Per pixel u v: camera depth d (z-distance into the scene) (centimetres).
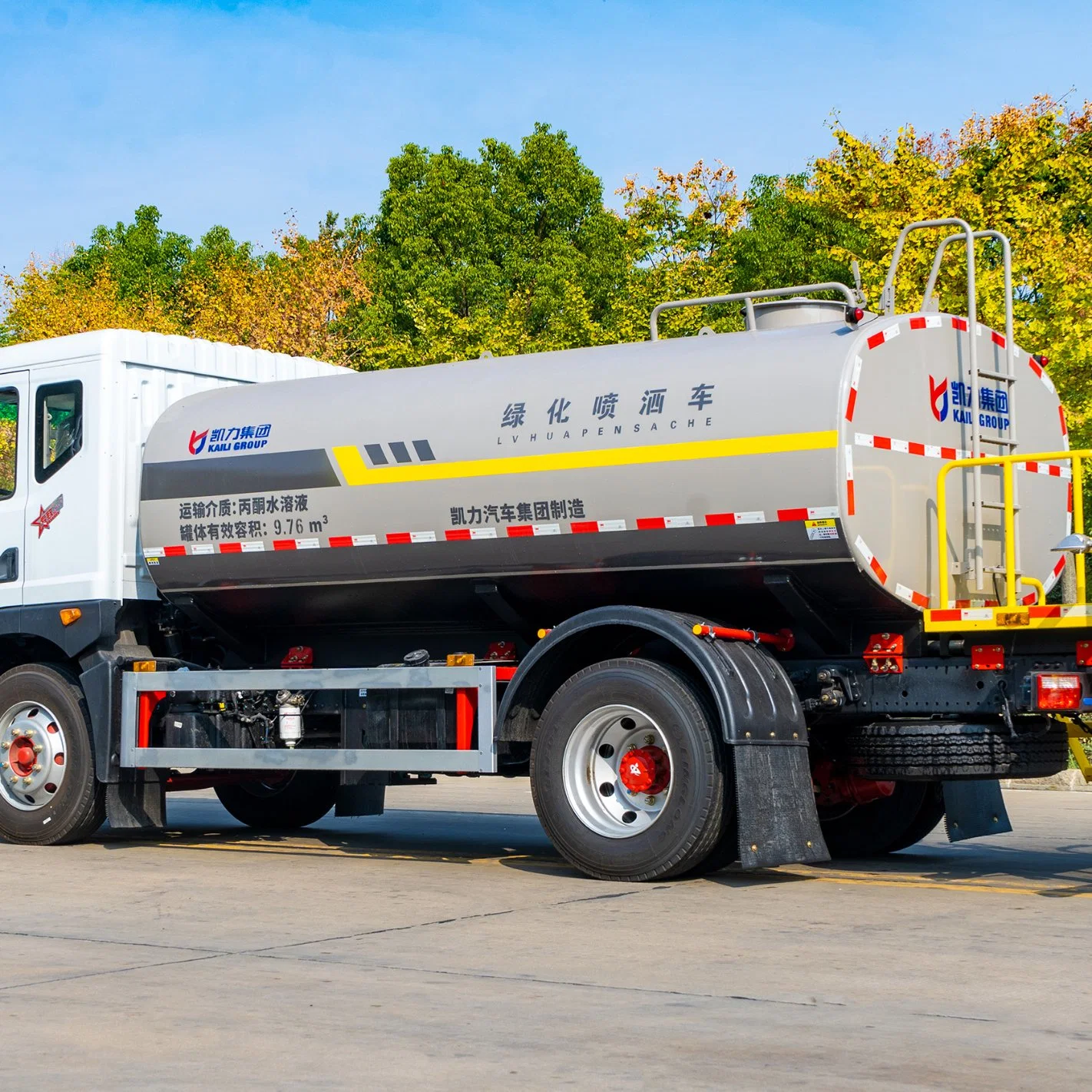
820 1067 450
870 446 815
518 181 4147
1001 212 2066
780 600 836
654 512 842
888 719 869
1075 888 821
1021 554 930
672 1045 475
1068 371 1855
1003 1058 460
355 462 936
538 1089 429
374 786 1122
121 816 1028
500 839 1112
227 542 990
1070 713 808
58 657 1092
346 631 1030
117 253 4628
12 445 1091
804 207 3366
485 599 921
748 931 677
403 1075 443
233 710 998
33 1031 496
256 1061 458
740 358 838
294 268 3425
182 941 657
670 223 3478
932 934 669
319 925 698
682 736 807
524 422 881
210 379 1104
